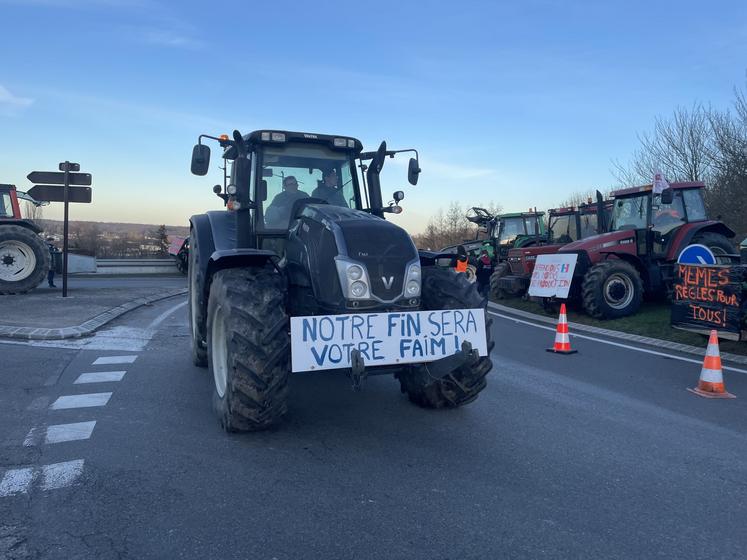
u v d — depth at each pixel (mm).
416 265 4914
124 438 4832
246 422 4711
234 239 6414
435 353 4828
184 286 19672
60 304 12359
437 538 3324
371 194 6543
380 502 3760
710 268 9047
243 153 5906
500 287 17281
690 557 3178
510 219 22203
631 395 6543
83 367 7230
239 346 4559
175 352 8305
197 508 3645
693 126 22328
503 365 8148
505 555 3160
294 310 5398
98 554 3117
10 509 3605
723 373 7711
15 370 6969
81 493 3830
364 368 4527
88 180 14172
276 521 3494
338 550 3188
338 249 4773
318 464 4355
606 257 13078
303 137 6207
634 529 3469
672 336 10344
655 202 13094
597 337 10883
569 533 3406
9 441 4738
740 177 19516
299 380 6773
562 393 6570
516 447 4785
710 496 3936
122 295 15047
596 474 4270
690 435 5180
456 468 4328
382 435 4996
